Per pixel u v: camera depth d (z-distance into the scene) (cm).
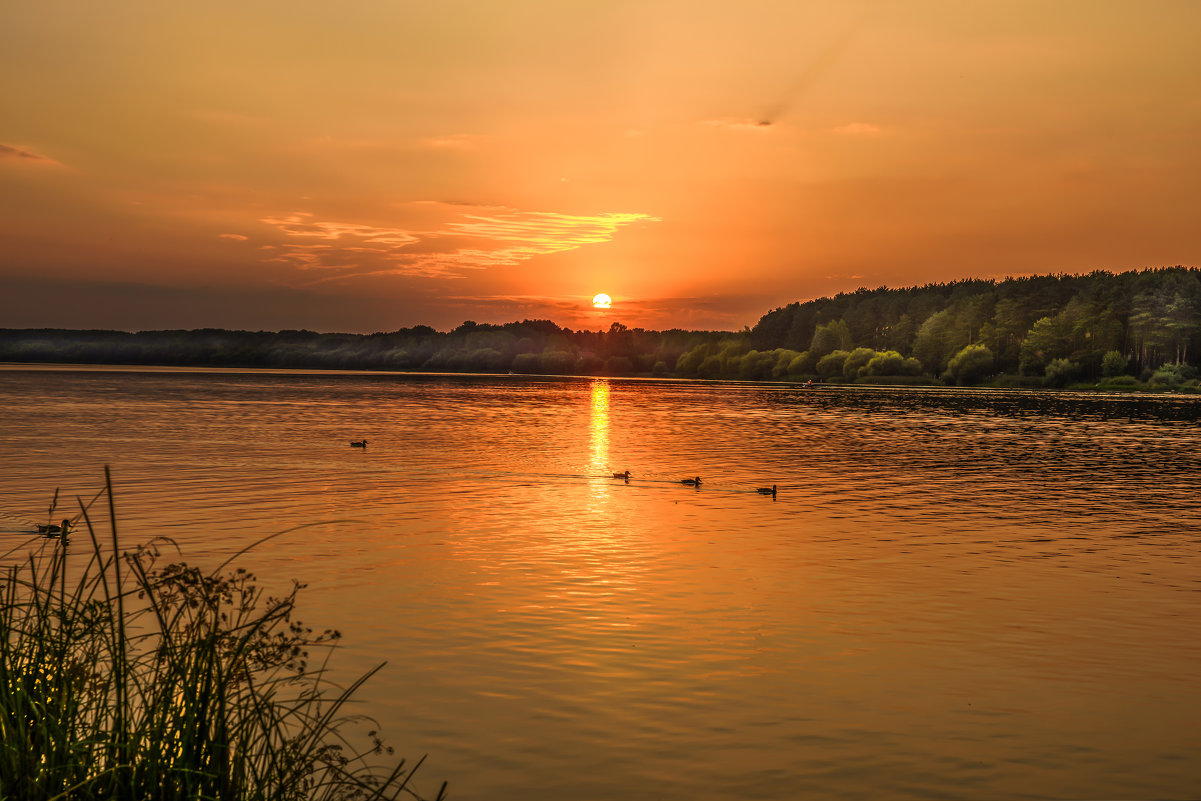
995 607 1989
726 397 16612
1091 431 8188
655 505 3441
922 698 1453
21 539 2456
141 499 3403
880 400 15450
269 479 4053
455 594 2030
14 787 647
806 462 5156
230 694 730
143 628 1378
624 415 10175
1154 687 1513
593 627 1798
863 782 1169
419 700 1396
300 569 2261
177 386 17338
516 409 11275
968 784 1170
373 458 5062
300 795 755
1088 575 2309
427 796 1092
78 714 718
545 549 2559
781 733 1312
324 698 1376
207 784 684
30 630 757
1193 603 2038
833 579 2234
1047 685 1516
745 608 1958
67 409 9550
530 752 1231
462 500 3503
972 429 8338
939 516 3250
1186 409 12669
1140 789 1162
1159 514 3353
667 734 1301
